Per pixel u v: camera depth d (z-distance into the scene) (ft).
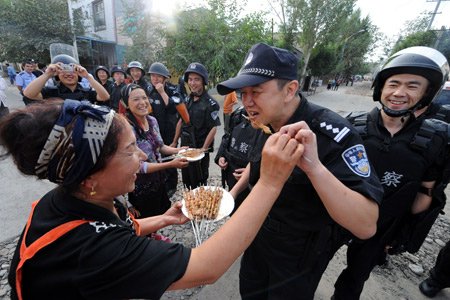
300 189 3.67
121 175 2.28
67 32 36.35
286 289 4.41
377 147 4.95
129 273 1.91
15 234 8.02
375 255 5.12
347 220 2.83
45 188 10.80
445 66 4.25
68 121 1.89
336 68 80.53
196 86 9.82
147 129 7.13
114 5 42.73
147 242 2.10
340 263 7.79
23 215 8.95
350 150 3.22
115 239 2.03
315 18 47.32
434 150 4.50
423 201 4.89
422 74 4.23
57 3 36.35
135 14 30.27
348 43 100.27
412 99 4.40
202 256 2.06
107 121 2.07
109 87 20.06
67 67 9.66
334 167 3.22
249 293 5.20
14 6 32.60
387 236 4.98
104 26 46.26
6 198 9.91
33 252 1.93
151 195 7.09
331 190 2.67
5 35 34.09
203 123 10.09
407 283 6.98
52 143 1.87
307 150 2.50
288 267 4.30
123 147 2.22
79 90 10.64
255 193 2.35
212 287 6.73
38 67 23.39
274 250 4.32
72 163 1.96
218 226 8.78
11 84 44.21
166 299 6.34
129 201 7.09
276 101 3.35
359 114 5.63
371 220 2.93
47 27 34.91
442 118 6.51
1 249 7.39
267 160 2.28
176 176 11.07
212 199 4.81
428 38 57.11
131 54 31.09
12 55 36.70
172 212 4.34
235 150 6.15
